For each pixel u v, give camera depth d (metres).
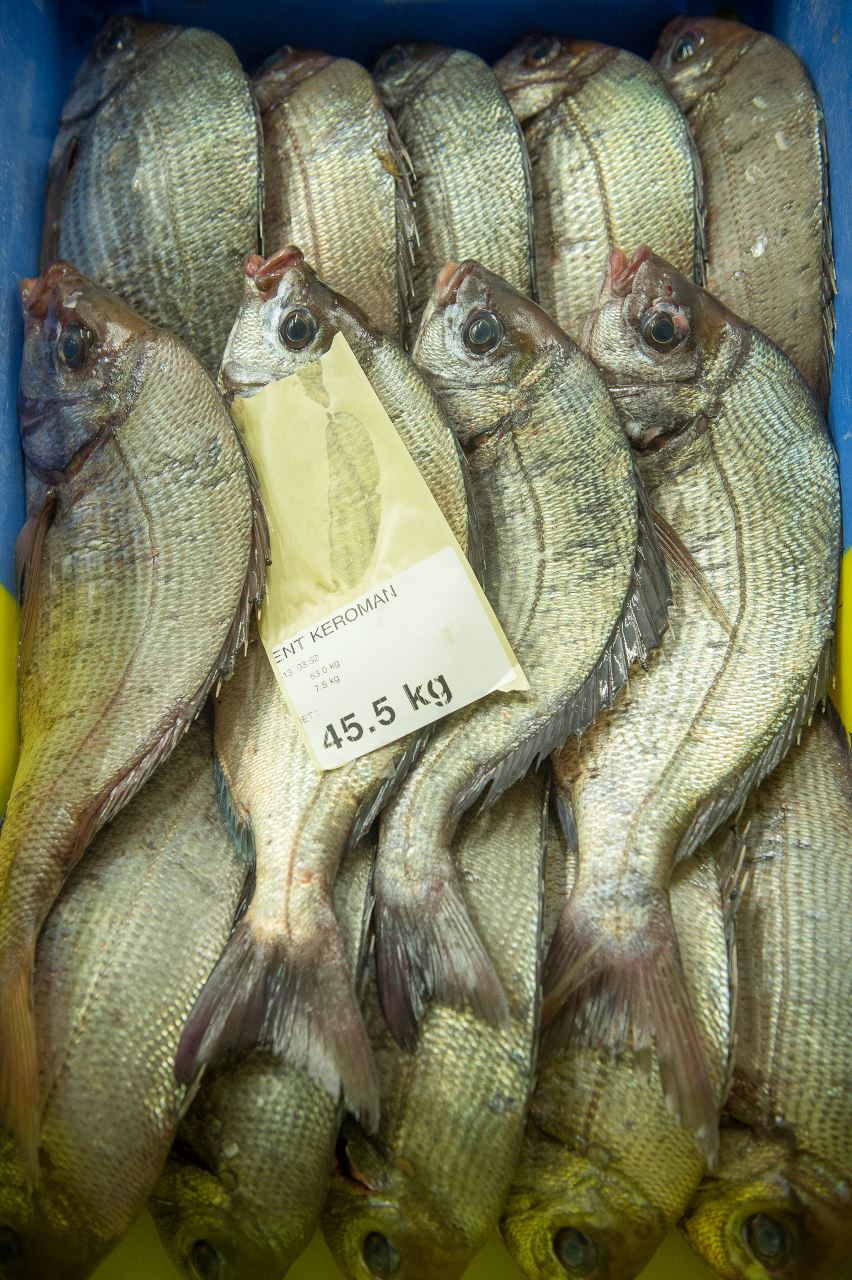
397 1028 0.51
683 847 0.55
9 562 0.59
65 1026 0.51
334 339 0.56
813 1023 0.54
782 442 0.59
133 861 0.55
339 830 0.53
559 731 0.55
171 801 0.56
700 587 0.58
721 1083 0.51
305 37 0.75
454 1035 0.51
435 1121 0.51
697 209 0.67
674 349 0.59
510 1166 0.50
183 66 0.68
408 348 0.66
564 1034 0.52
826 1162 0.52
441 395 0.59
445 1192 0.50
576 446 0.58
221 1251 0.50
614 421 0.58
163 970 0.53
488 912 0.54
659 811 0.55
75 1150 0.50
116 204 0.66
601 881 0.54
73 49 0.73
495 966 0.53
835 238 0.64
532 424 0.58
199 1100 0.51
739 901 0.56
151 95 0.68
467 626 0.53
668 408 0.60
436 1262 0.50
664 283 0.60
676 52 0.72
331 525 0.55
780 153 0.67
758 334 0.60
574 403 0.58
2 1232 0.49
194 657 0.55
